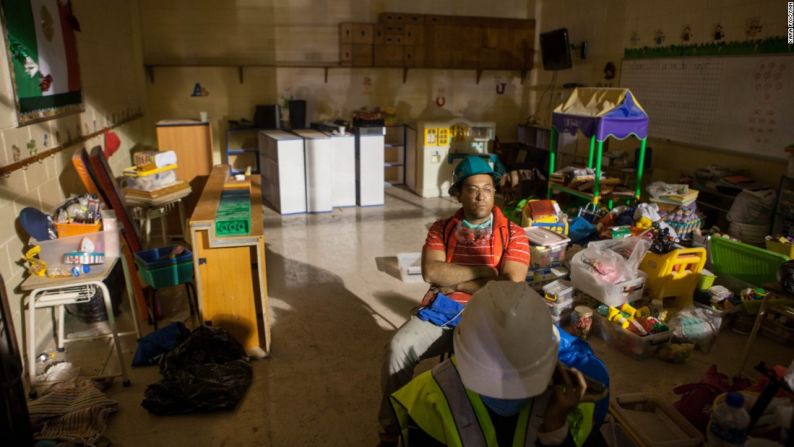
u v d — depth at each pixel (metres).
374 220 5.85
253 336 2.96
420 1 7.45
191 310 3.35
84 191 4.06
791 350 3.13
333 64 7.23
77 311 3.30
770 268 3.22
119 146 5.44
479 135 7.03
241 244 2.76
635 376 2.84
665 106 5.79
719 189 4.82
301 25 7.11
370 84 7.56
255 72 7.11
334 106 7.49
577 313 3.23
